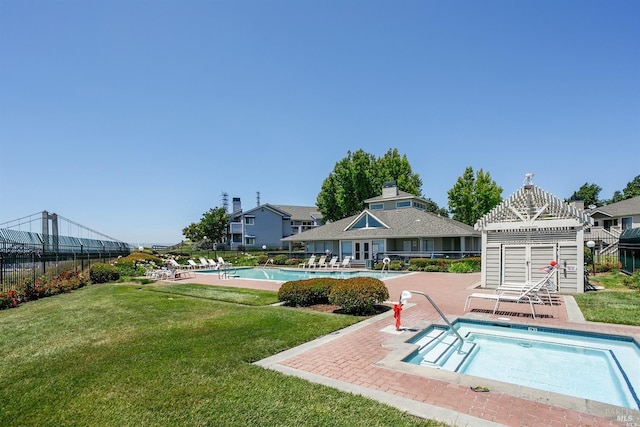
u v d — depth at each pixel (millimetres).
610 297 11102
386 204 38219
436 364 5887
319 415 3570
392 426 3320
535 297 10234
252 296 12656
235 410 3723
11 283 14078
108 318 9008
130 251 42625
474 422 3355
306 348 5988
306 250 37438
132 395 4145
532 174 13570
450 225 27812
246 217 56031
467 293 12742
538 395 3934
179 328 7586
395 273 22797
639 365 5758
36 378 4793
